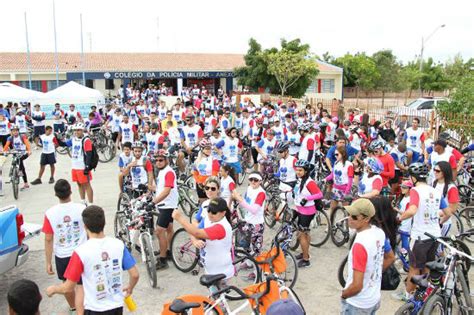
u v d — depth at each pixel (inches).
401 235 263.1
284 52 1434.5
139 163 356.8
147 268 267.4
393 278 183.6
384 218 180.2
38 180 519.8
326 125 584.7
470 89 609.0
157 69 1478.8
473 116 553.3
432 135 618.5
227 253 201.9
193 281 271.4
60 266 215.6
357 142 491.2
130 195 355.6
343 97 1945.1
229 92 1577.3
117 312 165.6
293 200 296.8
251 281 263.1
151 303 245.0
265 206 372.2
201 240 201.2
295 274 254.2
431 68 2151.8
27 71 1379.2
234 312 176.2
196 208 365.1
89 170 409.7
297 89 1501.0
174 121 663.8
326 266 291.4
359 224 157.4
